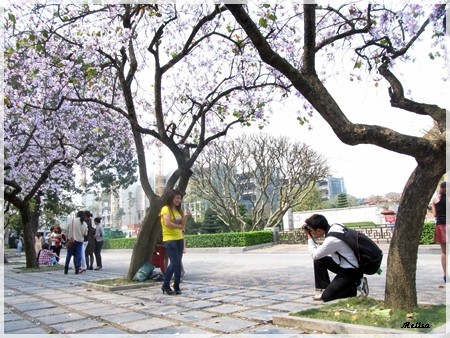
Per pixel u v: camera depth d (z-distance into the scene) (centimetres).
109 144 1470
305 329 425
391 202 3494
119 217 6875
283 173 2695
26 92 1105
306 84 455
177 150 902
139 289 781
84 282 898
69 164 1511
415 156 433
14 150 1337
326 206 5484
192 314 523
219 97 923
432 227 1474
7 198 1416
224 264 1336
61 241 1698
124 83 895
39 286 914
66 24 865
